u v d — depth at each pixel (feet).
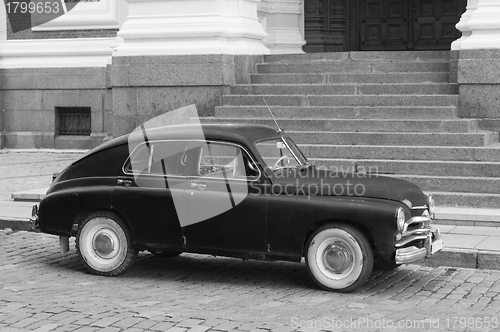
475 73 47.14
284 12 68.13
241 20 55.16
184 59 53.78
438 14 71.72
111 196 30.01
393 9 73.00
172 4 54.80
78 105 67.77
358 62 52.90
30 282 29.04
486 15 47.29
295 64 54.19
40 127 68.80
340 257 27.45
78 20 67.31
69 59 67.72
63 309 23.80
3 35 69.10
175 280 29.76
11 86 69.00
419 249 27.84
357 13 73.56
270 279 29.96
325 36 73.10
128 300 25.72
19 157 65.16
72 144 68.13
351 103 49.39
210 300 26.16
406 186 28.96
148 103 54.85
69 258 33.78
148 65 54.60
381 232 26.96
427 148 43.65
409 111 47.16
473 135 43.86
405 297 26.94
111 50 66.64
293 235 27.94
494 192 40.81
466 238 34.53
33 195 45.19
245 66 54.54
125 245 30.04
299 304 25.68
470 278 30.01
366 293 27.53
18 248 35.81
